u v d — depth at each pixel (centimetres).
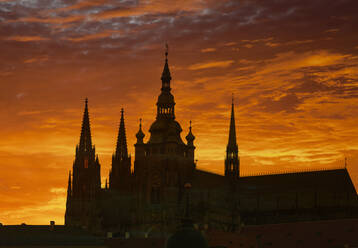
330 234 19588
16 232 16875
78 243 16588
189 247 5697
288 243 19875
